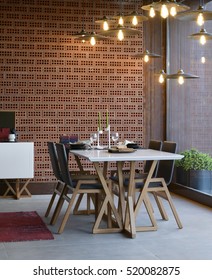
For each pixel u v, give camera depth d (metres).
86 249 4.81
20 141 7.85
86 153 5.60
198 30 7.20
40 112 7.91
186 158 7.44
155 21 8.35
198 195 7.12
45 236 5.23
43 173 7.93
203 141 7.12
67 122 8.02
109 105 8.16
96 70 8.10
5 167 7.24
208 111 6.93
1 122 7.75
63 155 5.36
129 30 5.84
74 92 8.02
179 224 5.59
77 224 5.80
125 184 5.61
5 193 7.58
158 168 6.02
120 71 8.20
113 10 8.17
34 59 7.88
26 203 7.15
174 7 5.20
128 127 8.24
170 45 8.23
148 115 8.33
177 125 7.97
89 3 8.07
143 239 5.15
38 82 7.90
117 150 5.63
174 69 8.08
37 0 7.87
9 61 7.80
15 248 4.85
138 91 8.27
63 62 7.98
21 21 7.83
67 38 7.98
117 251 4.74
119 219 5.46
